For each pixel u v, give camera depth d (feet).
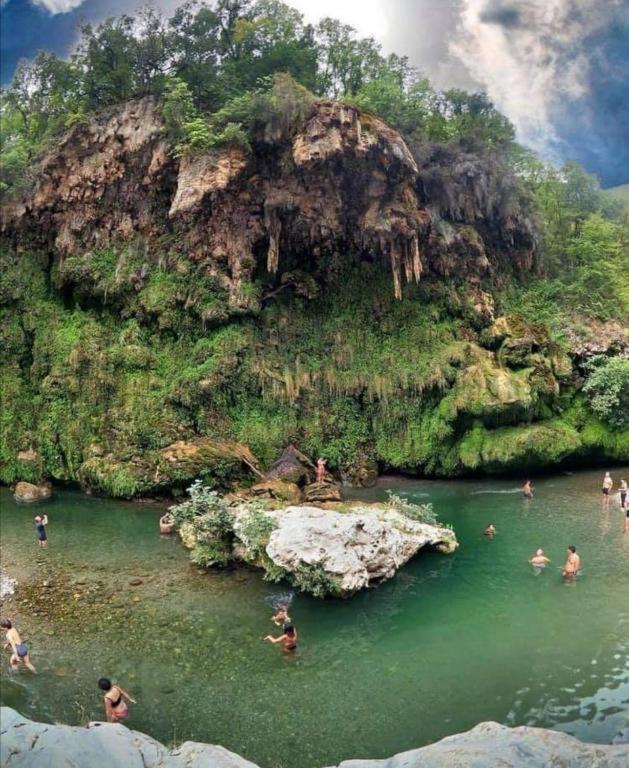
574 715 54.65
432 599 79.15
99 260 148.05
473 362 148.56
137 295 145.59
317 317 154.10
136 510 120.16
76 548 98.17
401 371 150.51
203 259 144.56
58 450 138.21
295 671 62.90
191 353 143.13
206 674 62.18
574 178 252.01
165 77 154.30
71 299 151.23
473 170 166.09
